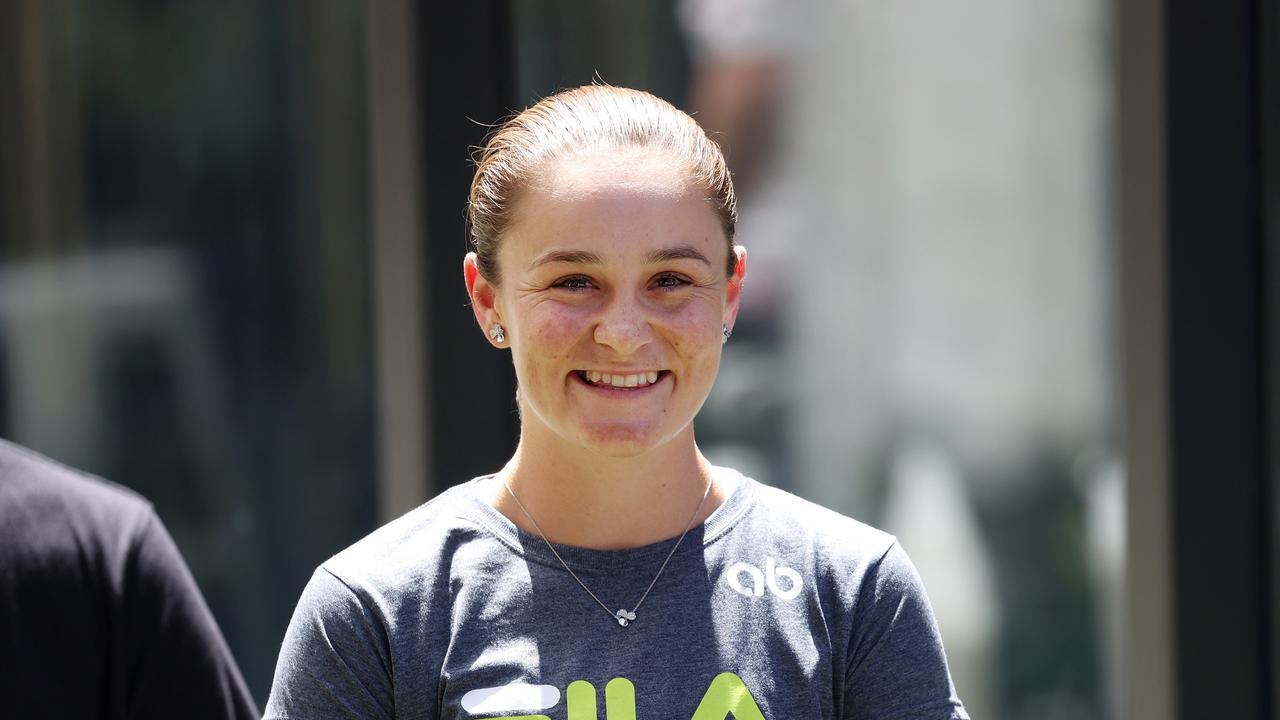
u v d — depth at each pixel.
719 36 10.41
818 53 10.52
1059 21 10.52
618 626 5.25
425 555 5.41
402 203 9.87
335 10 10.30
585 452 5.35
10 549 6.23
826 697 5.30
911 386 10.80
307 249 10.45
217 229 10.54
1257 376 9.78
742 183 10.58
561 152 5.25
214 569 10.66
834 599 5.42
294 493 10.59
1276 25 9.59
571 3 10.12
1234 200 9.73
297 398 10.55
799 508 5.69
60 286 10.62
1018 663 10.93
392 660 5.22
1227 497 9.83
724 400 10.80
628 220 5.13
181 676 6.42
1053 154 10.59
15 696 6.13
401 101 9.81
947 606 10.93
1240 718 9.86
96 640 6.32
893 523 10.88
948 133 10.63
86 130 10.53
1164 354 9.89
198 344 10.59
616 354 5.15
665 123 5.38
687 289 5.27
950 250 10.70
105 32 10.48
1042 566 10.88
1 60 10.50
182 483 10.66
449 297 9.86
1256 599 9.82
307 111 10.37
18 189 10.58
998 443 10.83
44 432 10.68
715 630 5.27
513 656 5.20
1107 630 10.82
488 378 9.88
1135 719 10.06
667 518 5.47
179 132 10.50
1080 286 10.65
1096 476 10.77
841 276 10.70
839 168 10.62
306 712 5.25
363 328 10.40
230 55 10.42
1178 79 9.74
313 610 5.33
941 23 10.56
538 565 5.36
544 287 5.22
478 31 9.77
